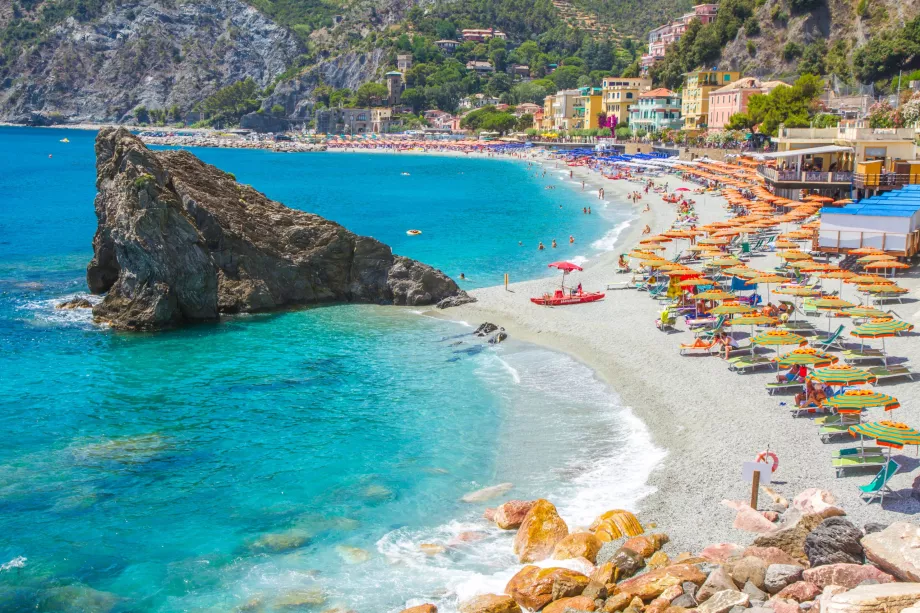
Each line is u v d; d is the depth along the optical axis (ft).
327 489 99.45
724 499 91.71
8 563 82.58
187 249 175.32
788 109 481.87
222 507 94.79
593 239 292.61
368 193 498.28
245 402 128.88
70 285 211.82
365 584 79.30
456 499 96.63
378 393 133.39
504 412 124.57
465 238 303.27
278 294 190.49
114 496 97.14
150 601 76.84
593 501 93.97
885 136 282.15
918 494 87.04
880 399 98.02
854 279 165.27
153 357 151.84
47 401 127.95
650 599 72.79
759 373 133.90
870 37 581.12
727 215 322.75
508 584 77.51
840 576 70.33
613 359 147.02
